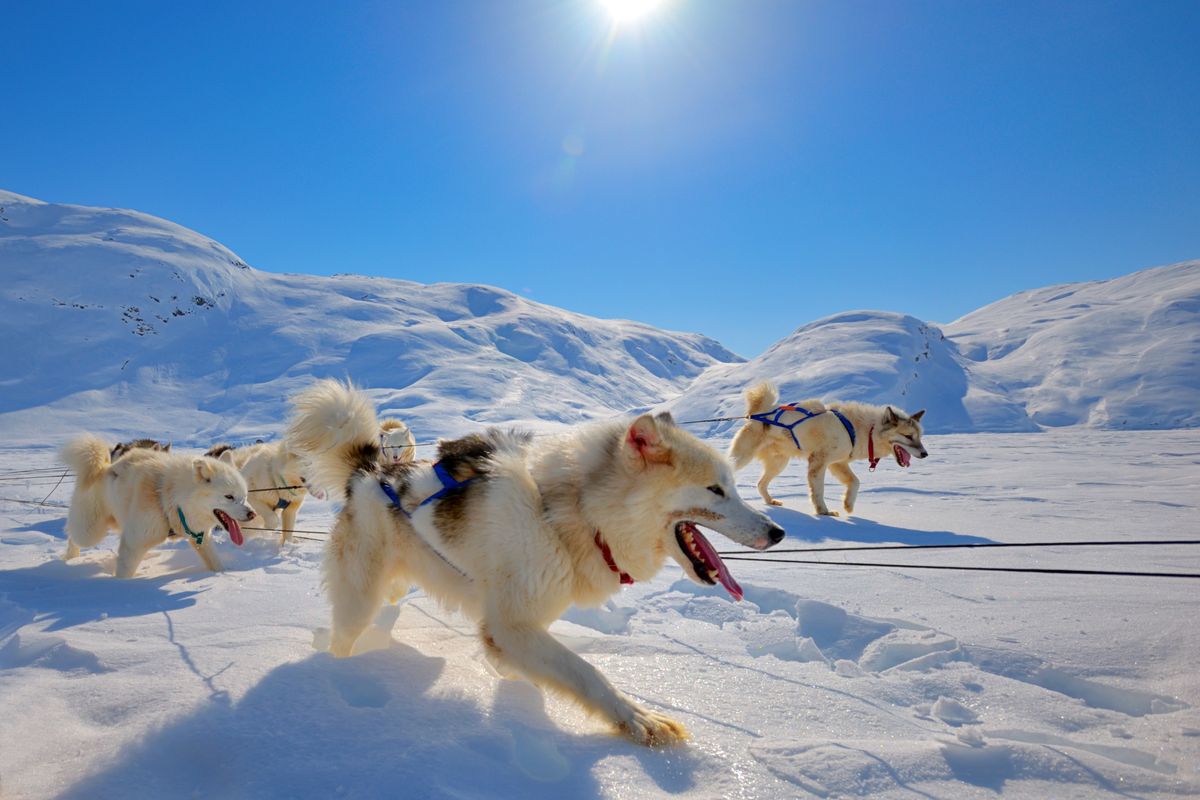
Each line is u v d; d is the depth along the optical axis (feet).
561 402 250.37
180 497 17.94
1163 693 9.34
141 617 12.97
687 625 13.15
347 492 11.21
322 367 259.39
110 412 208.03
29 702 8.33
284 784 6.41
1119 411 177.78
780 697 9.14
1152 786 6.93
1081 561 17.62
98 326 259.60
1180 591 14.20
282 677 8.64
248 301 319.27
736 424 154.81
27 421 191.72
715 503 9.32
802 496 35.12
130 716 7.97
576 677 8.25
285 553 21.66
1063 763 7.27
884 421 28.58
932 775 7.11
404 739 7.22
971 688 9.70
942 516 27.20
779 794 6.69
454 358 283.79
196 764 7.01
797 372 204.23
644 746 7.59
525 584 8.93
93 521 19.15
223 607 13.73
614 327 481.05
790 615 14.21
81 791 6.46
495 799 6.28
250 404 221.87
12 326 244.83
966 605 13.75
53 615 13.37
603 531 9.21
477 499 9.32
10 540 24.68
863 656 11.69
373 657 9.47
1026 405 193.47
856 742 7.71
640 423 8.98
